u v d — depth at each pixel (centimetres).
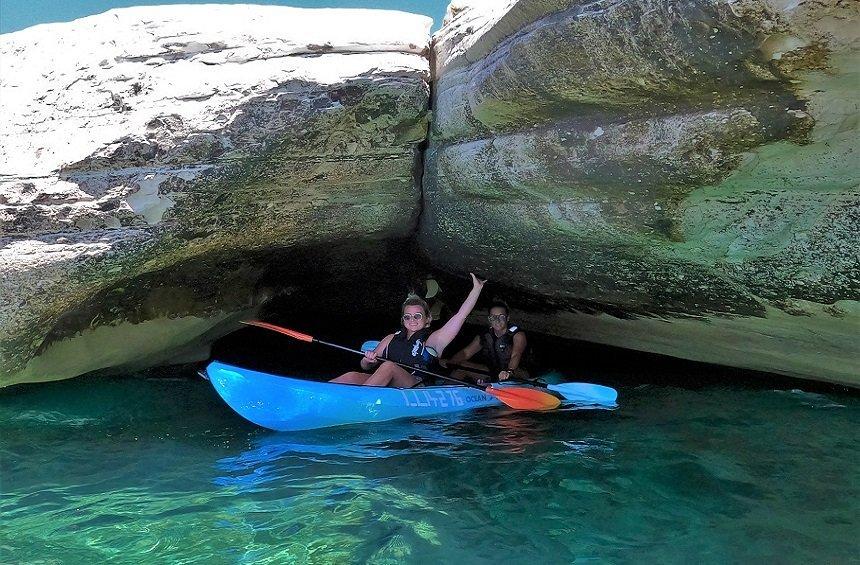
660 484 355
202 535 311
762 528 304
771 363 514
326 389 466
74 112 478
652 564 279
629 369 612
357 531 312
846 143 308
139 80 478
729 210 371
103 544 304
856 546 286
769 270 396
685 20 286
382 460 400
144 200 468
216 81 475
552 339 717
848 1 244
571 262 504
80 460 404
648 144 354
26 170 455
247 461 401
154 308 560
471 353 615
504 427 459
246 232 524
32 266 450
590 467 381
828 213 347
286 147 483
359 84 479
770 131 312
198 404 513
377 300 773
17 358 480
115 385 553
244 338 718
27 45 517
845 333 420
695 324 515
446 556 289
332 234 568
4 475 382
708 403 491
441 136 493
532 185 433
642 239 422
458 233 548
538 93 375
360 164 510
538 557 287
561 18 335
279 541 304
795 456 385
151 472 386
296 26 496
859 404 470
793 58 274
